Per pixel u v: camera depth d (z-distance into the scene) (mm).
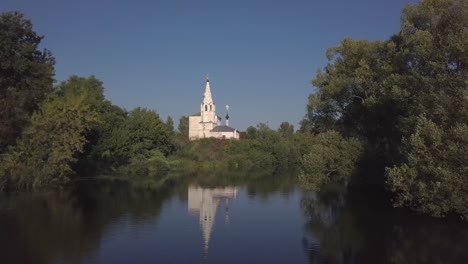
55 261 26062
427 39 35000
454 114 32656
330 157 48281
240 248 29344
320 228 35219
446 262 25531
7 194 51969
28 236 31812
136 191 59281
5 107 50625
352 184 53281
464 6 33531
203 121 167875
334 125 57656
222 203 49062
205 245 30094
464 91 31000
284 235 33062
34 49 56781
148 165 91250
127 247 29312
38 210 41938
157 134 99250
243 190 61625
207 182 72938
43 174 56625
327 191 58688
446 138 32094
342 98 54344
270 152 109062
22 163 55781
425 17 37562
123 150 86750
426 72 37156
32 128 55688
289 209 44938
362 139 53000
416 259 26172
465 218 33719
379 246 29156
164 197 53656
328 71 57344
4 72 53906
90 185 65312
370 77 47031
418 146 32969
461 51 32344
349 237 31781
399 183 34438
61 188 59156
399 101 38938
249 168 106562
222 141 122125
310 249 29000
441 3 36062
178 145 111438
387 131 47375
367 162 48375
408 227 34000
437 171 31609
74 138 59219
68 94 71938
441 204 32438
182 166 101312
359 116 53812
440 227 33594
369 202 47875
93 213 41250
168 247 29422
